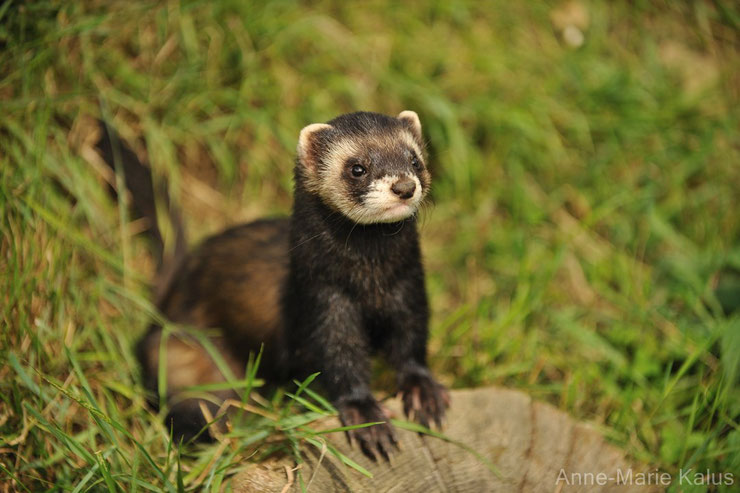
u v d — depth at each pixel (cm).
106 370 852
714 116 1165
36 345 781
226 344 846
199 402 810
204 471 702
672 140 1143
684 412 827
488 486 649
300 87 1096
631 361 934
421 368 758
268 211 1080
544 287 979
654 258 1072
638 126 1147
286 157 1084
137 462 645
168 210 988
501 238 1078
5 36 920
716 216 1093
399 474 659
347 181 703
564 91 1160
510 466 663
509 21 1191
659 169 1132
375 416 697
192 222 1060
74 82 983
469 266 1066
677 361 906
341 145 716
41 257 834
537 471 660
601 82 1170
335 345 729
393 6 1164
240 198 1084
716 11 1252
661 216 1091
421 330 758
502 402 714
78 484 654
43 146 889
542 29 1206
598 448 678
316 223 721
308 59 1114
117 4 1009
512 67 1155
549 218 1093
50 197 898
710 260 1024
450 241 1101
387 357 774
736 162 1130
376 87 1114
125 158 982
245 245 852
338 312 727
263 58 1093
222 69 1079
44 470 717
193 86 1055
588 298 1034
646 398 862
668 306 1001
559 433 688
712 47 1239
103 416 655
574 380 875
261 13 1095
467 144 1112
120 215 981
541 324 986
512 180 1102
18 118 905
